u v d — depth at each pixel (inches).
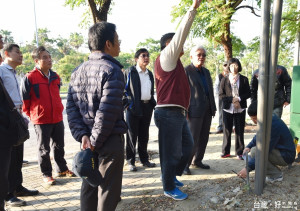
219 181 132.3
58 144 152.3
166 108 110.0
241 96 165.3
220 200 111.8
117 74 82.3
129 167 162.4
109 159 86.0
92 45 87.8
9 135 98.0
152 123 381.7
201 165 156.6
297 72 152.2
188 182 136.2
